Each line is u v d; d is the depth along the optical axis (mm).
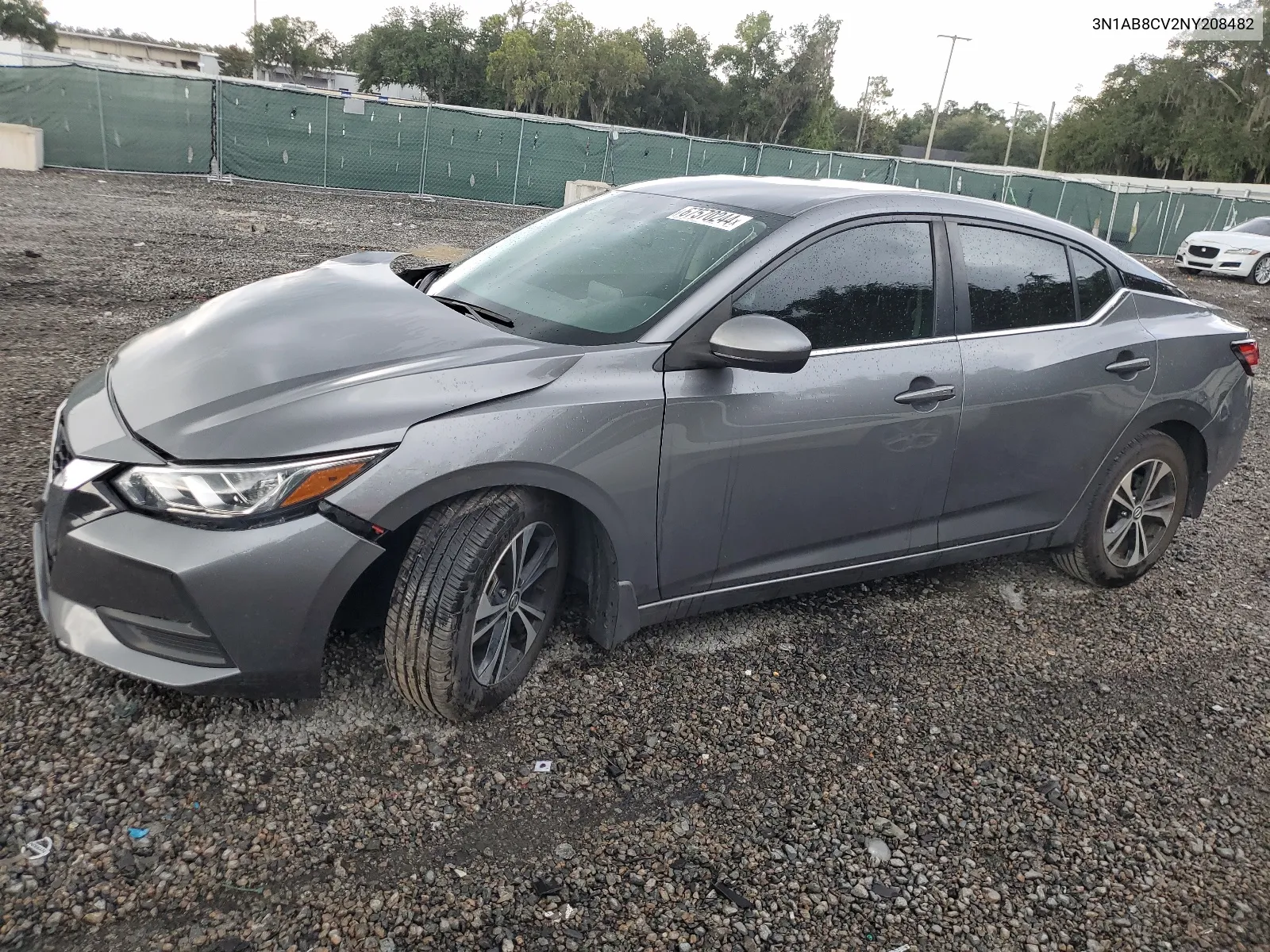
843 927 2264
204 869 2164
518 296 3170
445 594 2484
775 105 75188
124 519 2309
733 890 2326
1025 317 3633
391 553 2682
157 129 19234
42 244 9625
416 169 21812
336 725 2689
